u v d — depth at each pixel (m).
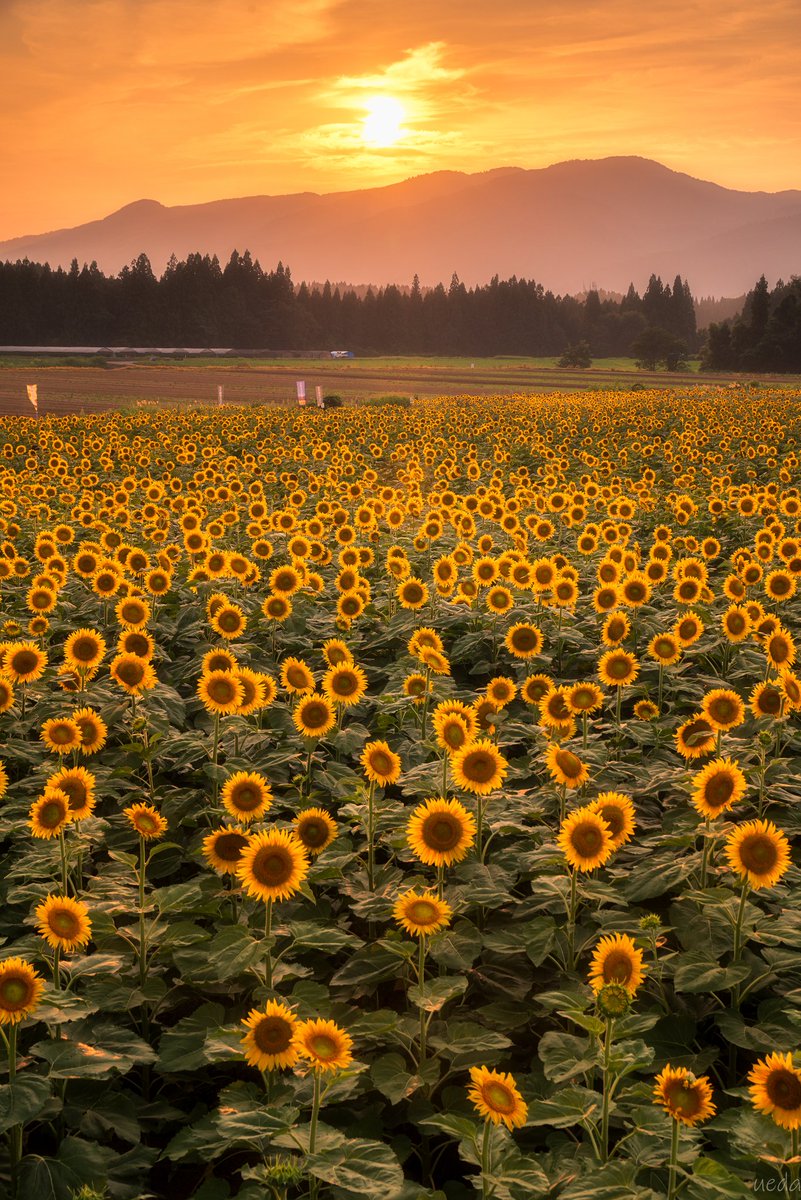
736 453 36.25
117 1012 5.36
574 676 10.66
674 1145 3.52
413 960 5.49
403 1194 3.56
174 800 7.59
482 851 6.45
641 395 78.50
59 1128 4.59
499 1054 4.73
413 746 8.37
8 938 5.91
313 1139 3.77
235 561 11.95
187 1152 4.18
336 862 6.12
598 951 4.23
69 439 43.34
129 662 7.65
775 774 7.50
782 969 4.99
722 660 10.52
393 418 49.78
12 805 6.83
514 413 55.00
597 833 5.24
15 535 17.05
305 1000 5.07
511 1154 3.82
